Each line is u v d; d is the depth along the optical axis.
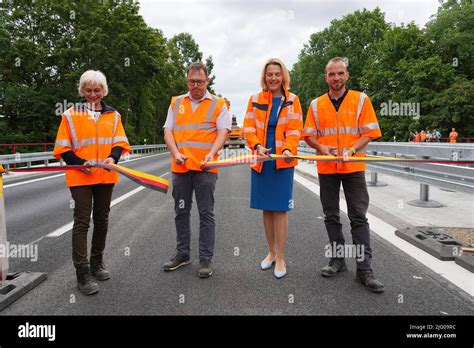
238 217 6.33
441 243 4.38
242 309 2.96
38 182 11.07
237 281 3.53
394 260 4.04
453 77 35.69
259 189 3.75
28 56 28.44
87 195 3.37
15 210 6.92
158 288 3.37
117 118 3.71
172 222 5.95
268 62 3.75
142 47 30.05
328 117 3.74
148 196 8.48
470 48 36.88
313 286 3.40
